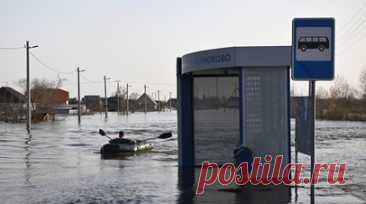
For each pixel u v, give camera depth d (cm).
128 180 1501
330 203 1113
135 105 17525
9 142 3256
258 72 1412
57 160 2148
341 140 3553
